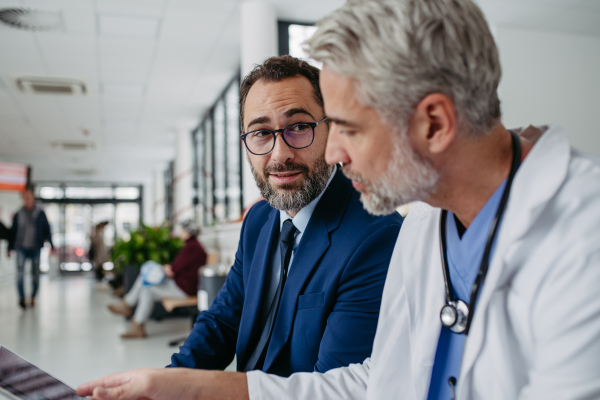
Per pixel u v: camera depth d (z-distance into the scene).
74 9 4.48
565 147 0.50
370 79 0.49
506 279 0.52
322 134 0.96
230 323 1.09
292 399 0.72
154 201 14.38
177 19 4.78
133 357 3.60
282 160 0.94
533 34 5.54
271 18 4.57
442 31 0.48
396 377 0.67
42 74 6.19
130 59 5.77
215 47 5.48
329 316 0.89
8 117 8.17
